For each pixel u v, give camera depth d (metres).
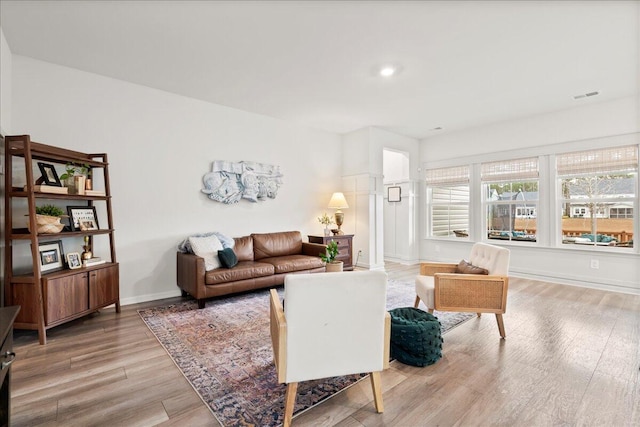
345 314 1.55
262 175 4.77
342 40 2.71
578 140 4.39
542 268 4.77
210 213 4.27
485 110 4.57
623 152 4.05
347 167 5.89
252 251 4.33
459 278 2.63
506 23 2.44
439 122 5.21
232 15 2.36
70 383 1.92
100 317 3.12
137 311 3.30
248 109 4.55
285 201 5.14
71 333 2.71
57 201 3.13
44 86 3.08
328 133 5.76
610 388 1.87
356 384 1.93
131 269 3.60
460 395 1.81
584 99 4.12
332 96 4.03
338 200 5.37
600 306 3.47
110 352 2.35
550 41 2.70
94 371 2.07
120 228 3.53
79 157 3.02
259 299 3.75
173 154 3.92
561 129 4.55
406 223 6.39
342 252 5.14
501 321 2.63
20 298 2.51
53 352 2.35
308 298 1.48
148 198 3.73
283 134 5.09
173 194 3.92
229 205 4.46
